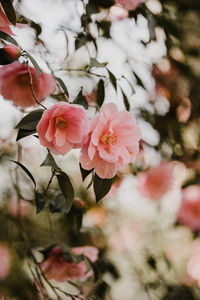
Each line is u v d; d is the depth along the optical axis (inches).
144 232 76.7
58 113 35.1
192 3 57.6
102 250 63.9
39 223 60.0
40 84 41.3
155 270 62.1
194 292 64.6
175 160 64.0
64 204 43.1
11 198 55.2
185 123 62.0
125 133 37.2
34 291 50.9
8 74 40.9
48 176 56.7
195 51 59.4
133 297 63.6
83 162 36.1
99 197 36.4
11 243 53.2
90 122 36.3
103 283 51.1
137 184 67.9
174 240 76.2
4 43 38.9
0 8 36.5
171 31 51.8
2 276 54.7
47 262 45.7
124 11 47.1
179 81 60.4
